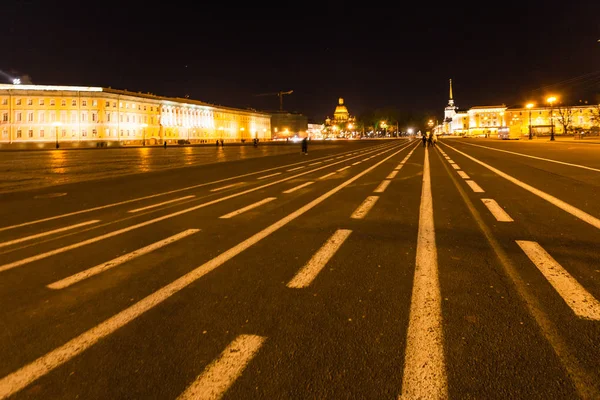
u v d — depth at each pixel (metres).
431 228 6.09
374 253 4.88
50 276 4.38
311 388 2.37
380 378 2.44
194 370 2.58
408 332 2.96
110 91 90.38
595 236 5.36
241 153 38.00
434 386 2.35
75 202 9.73
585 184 10.45
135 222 7.16
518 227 5.97
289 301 3.57
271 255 4.93
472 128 139.62
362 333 2.97
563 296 3.47
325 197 9.51
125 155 37.94
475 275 4.03
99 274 4.41
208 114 120.19
